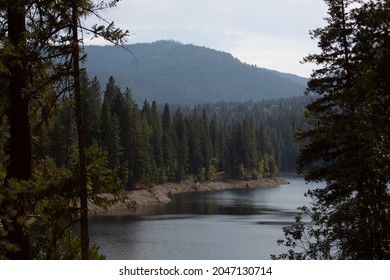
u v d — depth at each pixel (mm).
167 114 134375
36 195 8930
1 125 10688
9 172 10531
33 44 9125
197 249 39312
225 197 98438
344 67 18641
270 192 115062
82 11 9312
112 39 9102
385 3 17516
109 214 62688
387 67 16312
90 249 12078
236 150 147875
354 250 17125
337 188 18406
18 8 9266
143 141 94188
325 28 18906
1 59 8969
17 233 10234
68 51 9008
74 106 9938
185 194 105938
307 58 19297
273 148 176625
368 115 16734
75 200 9484
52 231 10891
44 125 11062
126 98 98750
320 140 18641
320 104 19078
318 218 18359
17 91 10117
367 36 17750
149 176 93938
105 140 79000
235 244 41906
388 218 16281
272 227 52500
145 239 43562
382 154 15812
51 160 11133
